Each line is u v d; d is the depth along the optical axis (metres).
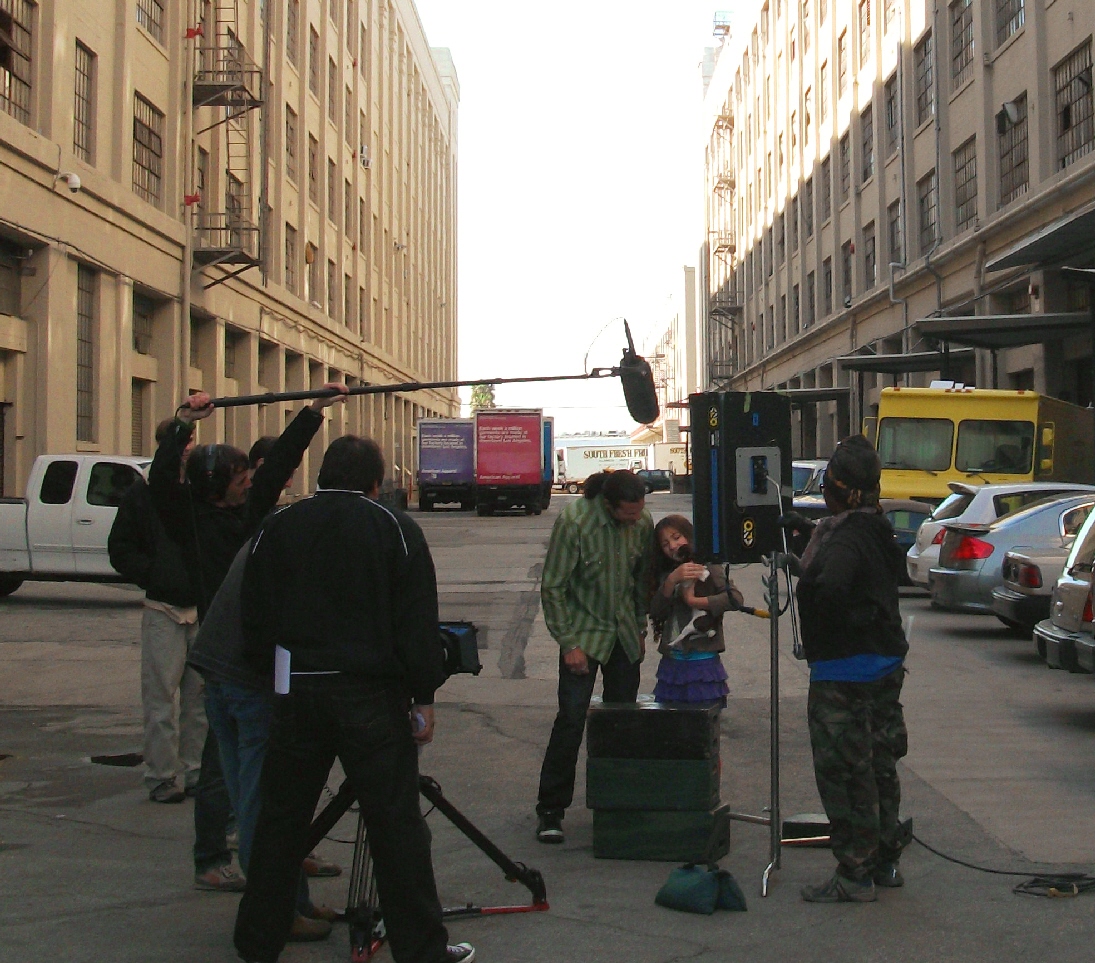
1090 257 23.80
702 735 5.54
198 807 5.22
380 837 4.06
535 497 45.25
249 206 32.09
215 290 29.73
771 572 5.34
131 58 24.16
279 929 4.15
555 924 4.74
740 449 5.35
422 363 68.50
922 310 34.66
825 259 46.94
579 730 5.93
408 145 62.28
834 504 5.12
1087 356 25.16
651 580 6.09
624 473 5.96
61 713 9.56
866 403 40.50
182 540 5.52
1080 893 5.09
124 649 12.60
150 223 24.94
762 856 5.74
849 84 42.31
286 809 4.16
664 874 5.39
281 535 4.21
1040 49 25.78
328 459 4.31
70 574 16.16
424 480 50.28
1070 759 7.71
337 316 44.88
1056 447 20.36
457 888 5.23
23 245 20.47
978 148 29.38
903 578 17.33
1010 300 28.84
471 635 4.49
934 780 7.16
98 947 4.50
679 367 107.31
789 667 11.52
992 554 13.22
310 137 40.62
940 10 32.16
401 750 4.12
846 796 4.99
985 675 11.02
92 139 22.75
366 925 4.42
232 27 30.56
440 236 77.69
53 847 5.85
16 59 19.80
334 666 4.04
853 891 4.98
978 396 19.41
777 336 55.91
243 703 4.62
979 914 4.84
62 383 21.23
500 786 7.14
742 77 65.06
